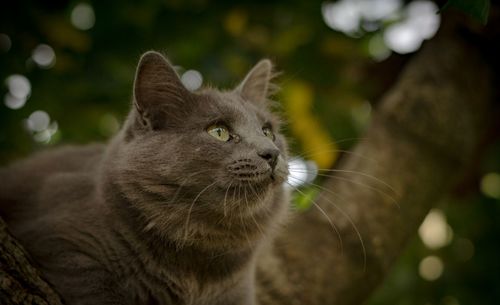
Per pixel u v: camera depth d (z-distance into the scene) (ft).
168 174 2.22
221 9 3.29
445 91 2.88
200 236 2.26
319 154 3.22
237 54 3.32
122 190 2.21
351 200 2.71
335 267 2.61
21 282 1.89
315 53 3.38
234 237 2.29
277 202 2.41
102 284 2.14
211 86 2.79
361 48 3.43
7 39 3.18
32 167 2.64
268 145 2.25
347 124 3.57
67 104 3.36
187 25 3.31
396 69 3.37
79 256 2.15
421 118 2.83
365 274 2.62
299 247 2.63
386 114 2.88
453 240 3.71
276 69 3.27
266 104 2.72
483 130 2.98
